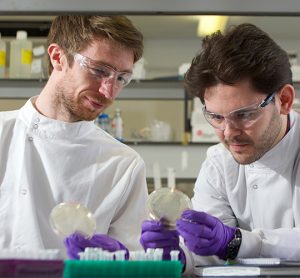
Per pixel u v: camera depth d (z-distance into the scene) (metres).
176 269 0.75
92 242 0.95
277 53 1.20
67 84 1.38
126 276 0.74
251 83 1.14
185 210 1.09
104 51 1.31
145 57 3.79
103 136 1.55
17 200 1.38
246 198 1.54
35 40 3.12
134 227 1.44
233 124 1.17
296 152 1.43
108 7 1.02
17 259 0.73
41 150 1.44
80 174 1.45
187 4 1.01
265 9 1.02
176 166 3.65
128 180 1.47
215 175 1.58
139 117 3.76
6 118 1.49
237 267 0.96
